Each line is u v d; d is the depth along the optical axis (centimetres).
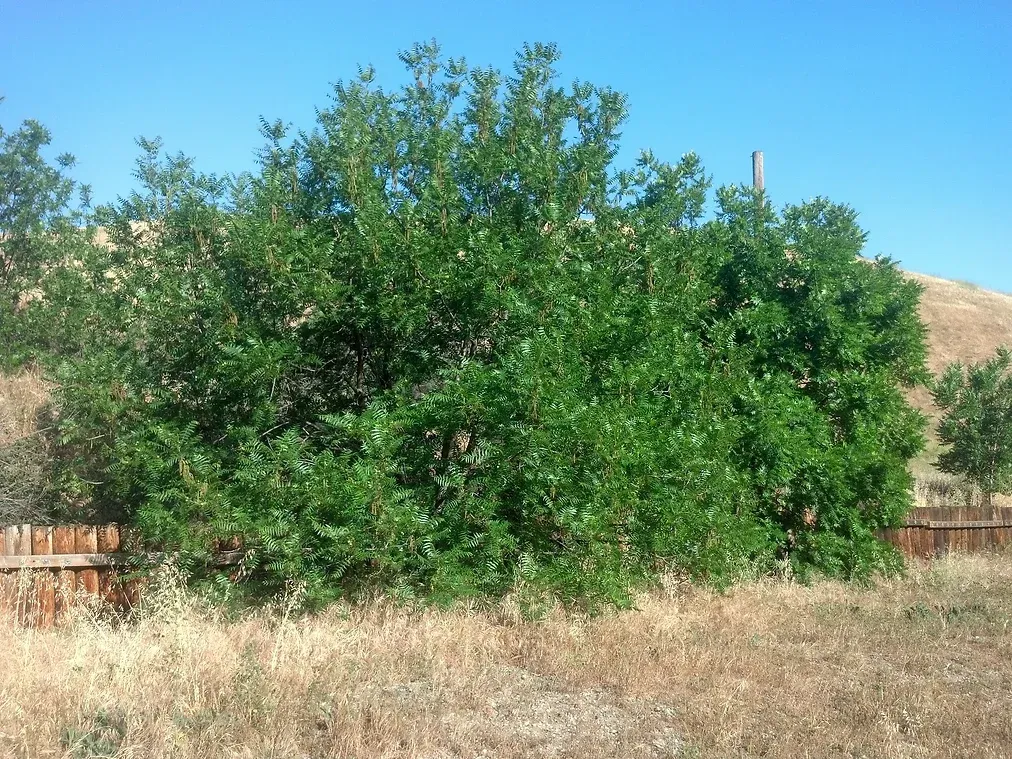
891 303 1346
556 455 859
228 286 935
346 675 643
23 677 591
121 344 1010
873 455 1213
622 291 1041
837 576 1181
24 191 1581
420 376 981
